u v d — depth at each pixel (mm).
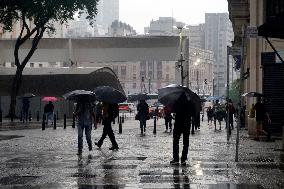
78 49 76562
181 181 9328
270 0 25359
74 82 61219
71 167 11461
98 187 8648
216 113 32469
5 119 49312
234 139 22094
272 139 21234
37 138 21734
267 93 24922
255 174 10281
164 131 29594
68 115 58438
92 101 15961
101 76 63469
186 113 12156
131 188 8539
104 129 16359
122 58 75750
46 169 11086
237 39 47500
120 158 13469
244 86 40375
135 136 24125
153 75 172125
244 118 35438
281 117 24672
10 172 10586
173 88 12430
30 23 103500
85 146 17547
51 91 61531
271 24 13289
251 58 26594
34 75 59156
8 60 77062
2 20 49000
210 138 22875
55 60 76625
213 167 11469
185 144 12188
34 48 49531
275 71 24844
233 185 8812
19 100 57031
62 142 19438
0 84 60812
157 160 12977
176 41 73312
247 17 36656
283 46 24547
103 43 76000
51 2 45531
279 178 9695
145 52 74938
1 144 18375
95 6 48281
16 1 45438
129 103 97188
